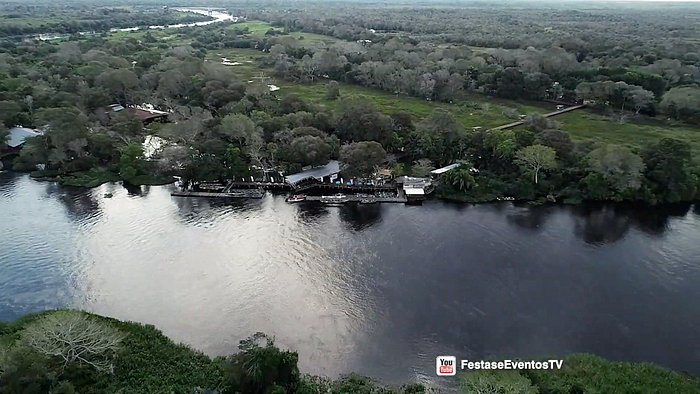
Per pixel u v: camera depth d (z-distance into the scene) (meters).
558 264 113.38
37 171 160.75
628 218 136.00
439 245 121.06
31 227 127.75
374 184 150.62
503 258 115.62
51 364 75.56
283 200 145.25
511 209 140.25
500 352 86.50
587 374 80.00
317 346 87.88
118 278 106.88
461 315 96.00
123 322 90.94
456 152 161.62
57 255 115.12
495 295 102.06
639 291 103.56
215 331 91.25
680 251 119.44
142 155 160.38
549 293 102.75
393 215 136.50
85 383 75.31
